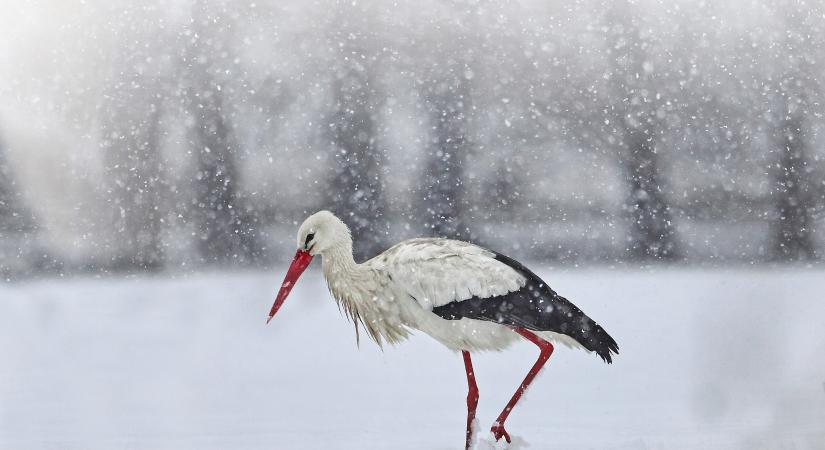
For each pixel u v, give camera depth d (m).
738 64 31.66
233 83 31.03
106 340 12.02
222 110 30.83
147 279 21.92
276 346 11.41
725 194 30.58
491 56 33.31
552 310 6.77
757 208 30.27
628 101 32.12
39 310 15.52
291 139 31.38
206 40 31.09
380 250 31.48
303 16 32.28
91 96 30.33
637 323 12.38
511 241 30.48
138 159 30.05
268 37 31.73
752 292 15.51
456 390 8.35
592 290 16.67
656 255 27.81
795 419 6.51
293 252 28.77
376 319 7.21
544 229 31.39
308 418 7.12
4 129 29.12
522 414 7.10
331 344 11.50
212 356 10.64
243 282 20.30
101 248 28.38
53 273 24.23
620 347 10.45
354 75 32.41
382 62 32.78
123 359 10.45
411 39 33.16
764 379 8.12
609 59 32.62
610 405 7.32
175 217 29.70
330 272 7.31
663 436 6.12
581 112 32.44
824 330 11.05
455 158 32.56
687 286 16.97
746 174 30.67
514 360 9.98
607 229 30.50
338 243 7.31
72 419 7.15
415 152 32.53
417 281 6.93
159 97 30.44
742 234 29.28
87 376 9.29
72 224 28.88
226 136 30.73
